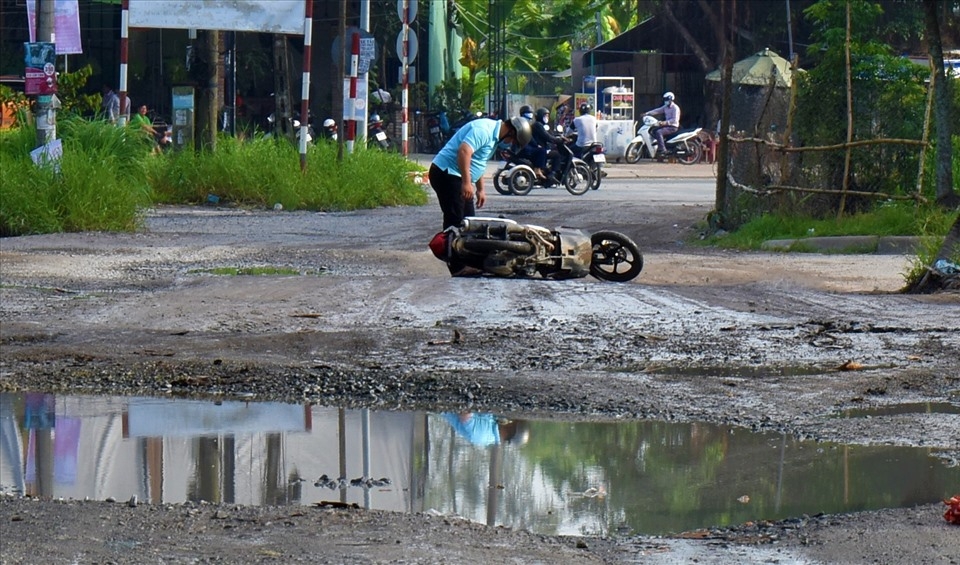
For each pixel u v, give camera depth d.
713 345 19.27
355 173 52.97
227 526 10.16
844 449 13.24
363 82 62.97
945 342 19.48
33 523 10.27
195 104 56.56
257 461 12.83
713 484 11.84
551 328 20.73
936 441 13.50
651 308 22.92
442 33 116.38
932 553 9.35
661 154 91.12
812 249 35.97
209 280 27.20
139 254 32.88
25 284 26.61
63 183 40.00
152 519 10.41
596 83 96.00
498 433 14.21
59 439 13.85
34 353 18.50
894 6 86.00
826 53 40.03
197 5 52.38
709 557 9.36
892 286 27.88
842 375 17.06
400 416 15.16
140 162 49.16
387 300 23.80
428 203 55.50
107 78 103.19
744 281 29.12
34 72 42.44
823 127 39.25
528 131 28.39
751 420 14.68
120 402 15.91
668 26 103.69
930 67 37.22
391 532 9.98
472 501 11.23
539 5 121.69
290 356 18.41
